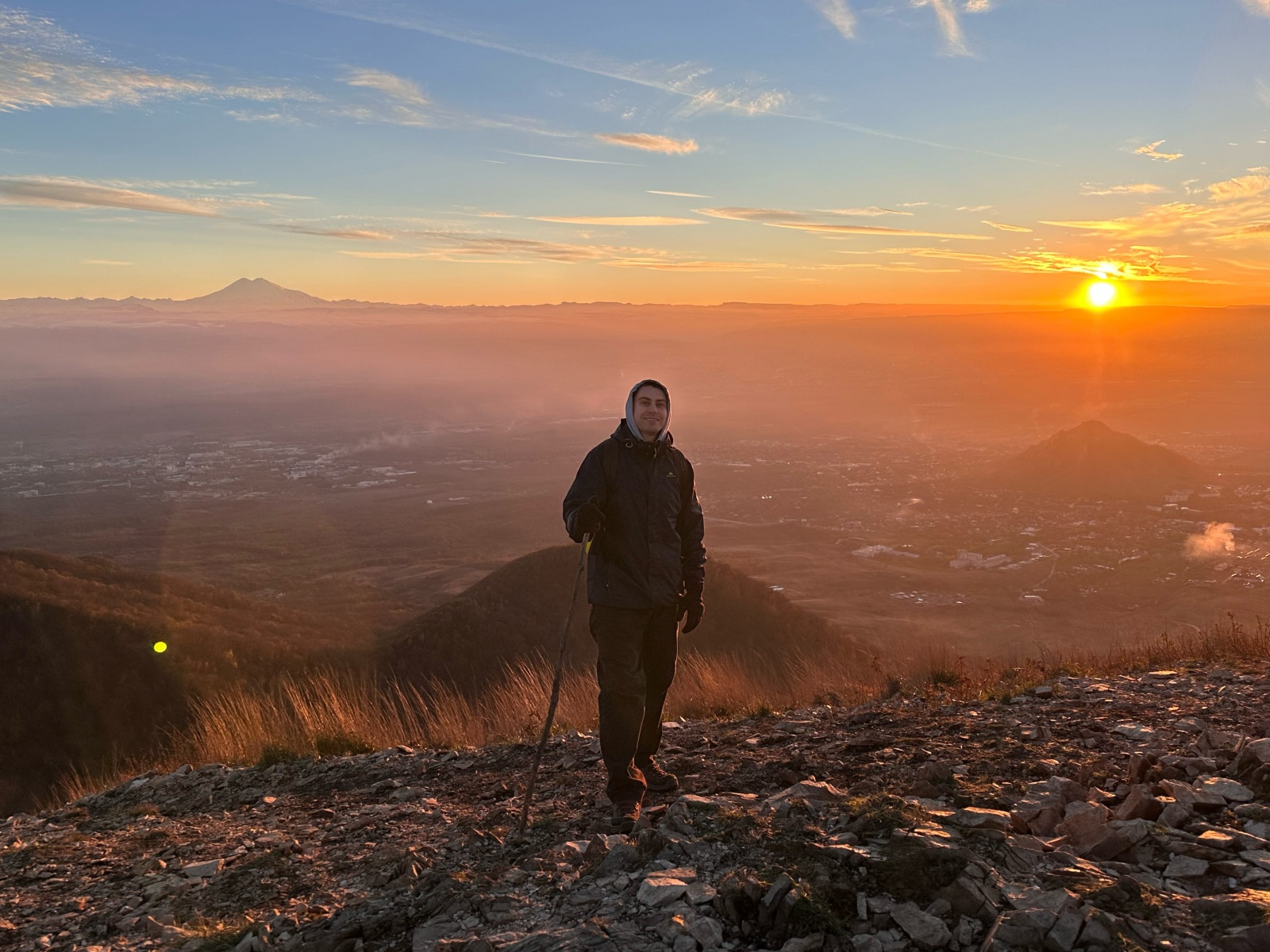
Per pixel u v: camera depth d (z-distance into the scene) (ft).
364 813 15.39
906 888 7.98
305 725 23.15
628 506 12.91
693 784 14.12
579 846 10.97
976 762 12.95
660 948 7.79
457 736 21.56
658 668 13.75
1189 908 7.52
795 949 7.46
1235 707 15.19
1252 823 9.29
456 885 10.11
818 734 16.52
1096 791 10.95
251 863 13.05
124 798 19.65
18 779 90.22
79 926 11.66
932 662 24.52
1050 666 23.34
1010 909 7.59
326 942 9.42
